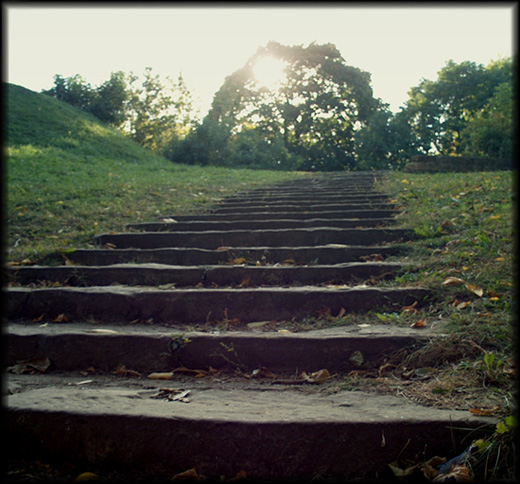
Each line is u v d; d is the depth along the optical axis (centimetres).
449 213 583
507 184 715
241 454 227
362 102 3334
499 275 384
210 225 639
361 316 369
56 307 402
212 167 1623
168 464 230
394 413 236
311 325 361
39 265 500
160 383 300
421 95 3356
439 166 1195
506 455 208
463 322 321
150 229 636
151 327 372
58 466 234
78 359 327
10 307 404
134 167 1380
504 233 473
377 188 880
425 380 279
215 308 388
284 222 628
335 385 287
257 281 449
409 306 371
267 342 319
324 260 507
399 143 3039
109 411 238
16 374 318
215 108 3188
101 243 575
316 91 3338
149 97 2994
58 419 236
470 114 3136
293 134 3419
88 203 749
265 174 1356
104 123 2270
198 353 322
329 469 225
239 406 253
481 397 249
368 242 546
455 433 224
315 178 1196
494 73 3144
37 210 687
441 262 436
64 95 2345
